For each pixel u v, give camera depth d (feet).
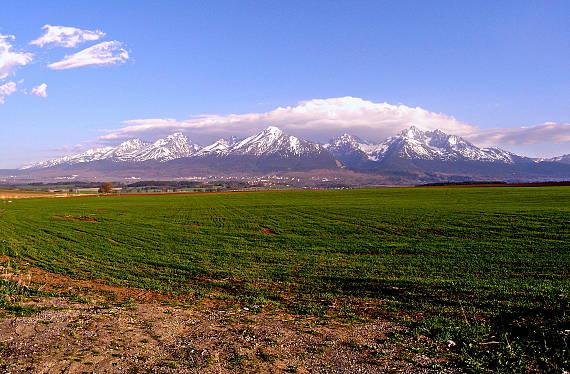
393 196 342.23
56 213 263.08
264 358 42.39
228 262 103.81
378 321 56.34
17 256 115.75
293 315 60.08
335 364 40.93
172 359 42.11
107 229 176.45
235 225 182.70
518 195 294.66
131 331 50.98
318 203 286.66
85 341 46.83
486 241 122.11
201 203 327.88
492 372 38.93
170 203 336.90
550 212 175.22
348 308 63.67
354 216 198.49
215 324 54.75
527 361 41.09
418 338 48.55
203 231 164.86
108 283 83.10
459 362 41.27
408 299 67.97
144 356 42.88
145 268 98.43
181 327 53.26
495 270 86.63
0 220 224.74
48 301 65.67
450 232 141.90
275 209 250.57
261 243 133.28
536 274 81.97
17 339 47.19
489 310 59.26
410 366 40.37
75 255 116.67
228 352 44.06
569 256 96.43
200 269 95.61
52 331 50.11
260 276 88.02
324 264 98.78
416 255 107.24
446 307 62.08
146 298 71.00
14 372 38.40
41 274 91.40
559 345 43.86
